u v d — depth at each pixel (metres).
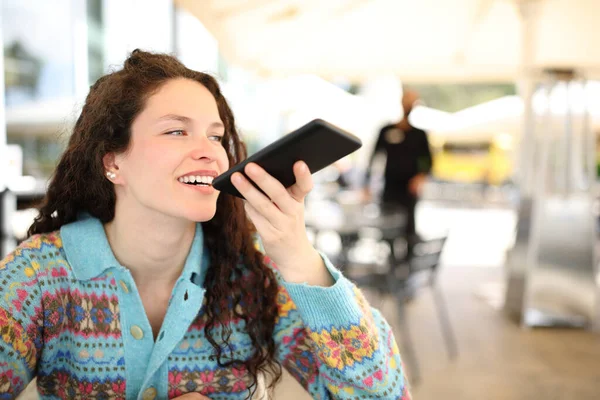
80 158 1.01
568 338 4.11
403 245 5.17
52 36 7.74
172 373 1.01
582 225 4.41
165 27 7.83
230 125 1.15
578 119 4.46
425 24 5.30
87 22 7.72
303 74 6.72
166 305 1.03
